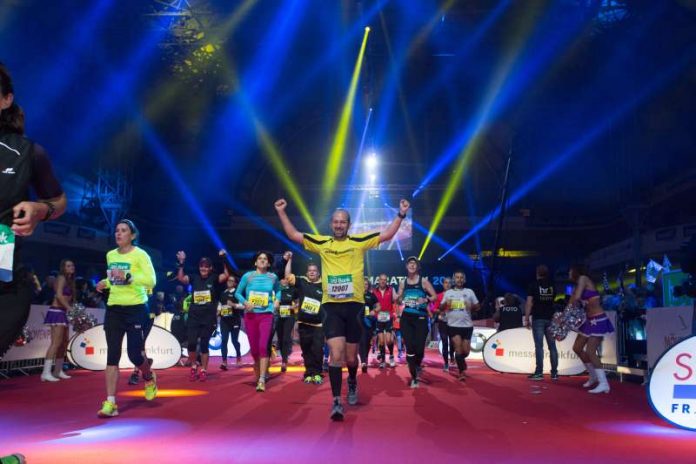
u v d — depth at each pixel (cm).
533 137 4159
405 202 589
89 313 1122
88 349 1129
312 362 912
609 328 834
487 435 482
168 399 702
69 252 3139
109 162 3281
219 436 471
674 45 2872
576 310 858
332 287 584
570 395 784
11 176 212
